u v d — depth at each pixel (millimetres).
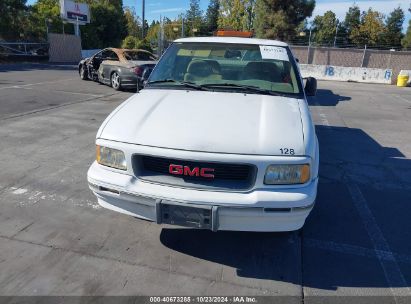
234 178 2594
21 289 2529
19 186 4164
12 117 7410
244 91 3527
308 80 4133
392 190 4539
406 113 10477
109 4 44656
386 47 50594
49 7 36562
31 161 4953
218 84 3617
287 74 3812
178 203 2553
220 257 2998
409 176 5059
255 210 2541
